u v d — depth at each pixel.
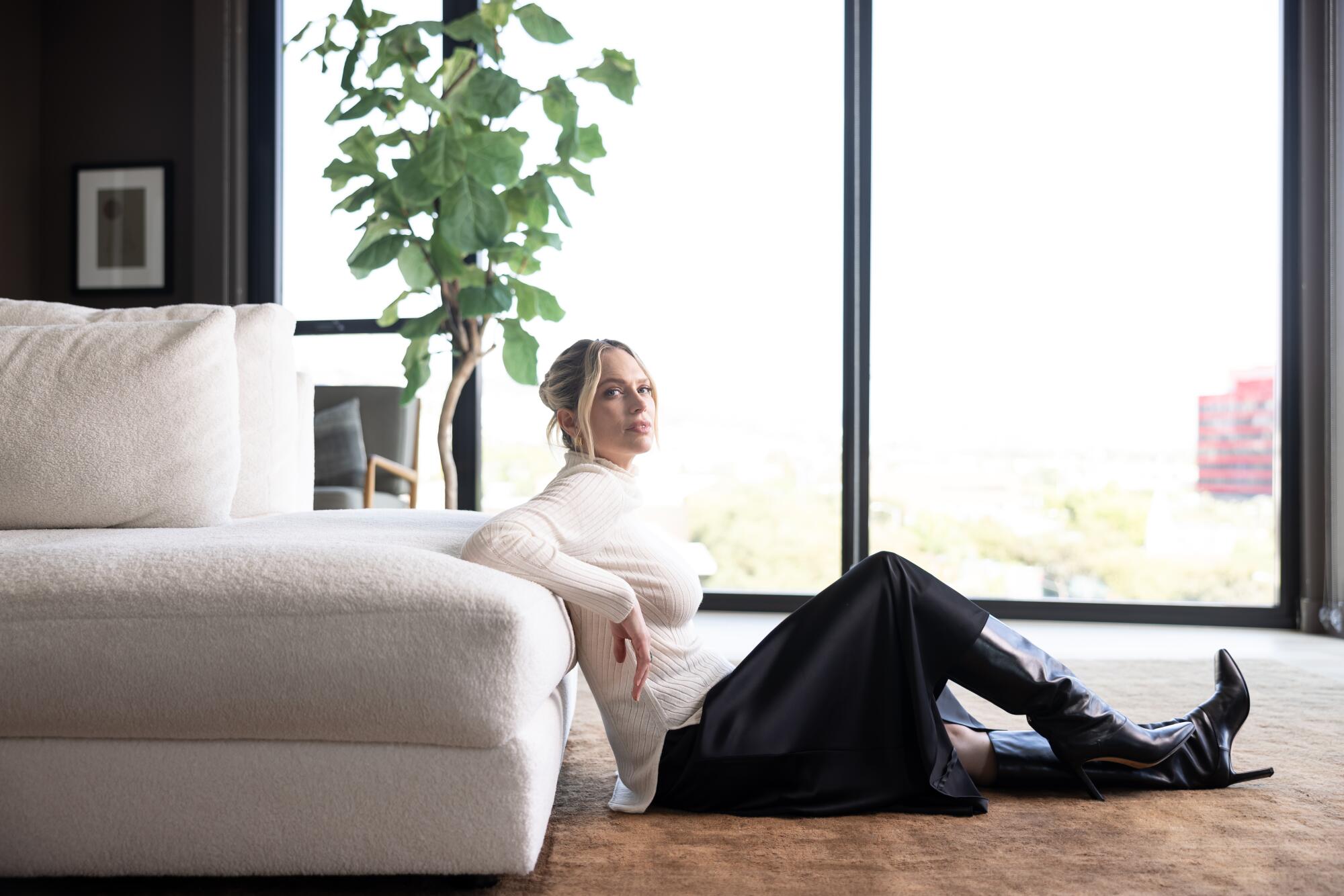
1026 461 3.81
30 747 1.15
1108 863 1.28
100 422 1.60
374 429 3.74
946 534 3.84
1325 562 3.50
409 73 3.22
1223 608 3.65
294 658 1.10
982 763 1.58
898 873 1.25
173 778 1.14
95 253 4.20
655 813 1.48
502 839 1.14
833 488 3.88
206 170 4.04
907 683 1.47
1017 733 1.63
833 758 1.46
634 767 1.50
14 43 4.11
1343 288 3.45
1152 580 3.75
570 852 1.32
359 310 4.09
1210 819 1.46
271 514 1.98
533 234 3.29
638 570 1.44
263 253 4.11
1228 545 3.71
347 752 1.14
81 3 4.22
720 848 1.33
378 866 1.15
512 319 3.30
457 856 1.14
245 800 1.14
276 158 4.11
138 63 4.20
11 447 1.56
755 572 3.92
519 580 1.23
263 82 4.11
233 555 1.17
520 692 1.13
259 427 2.00
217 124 4.03
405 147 3.98
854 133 3.80
